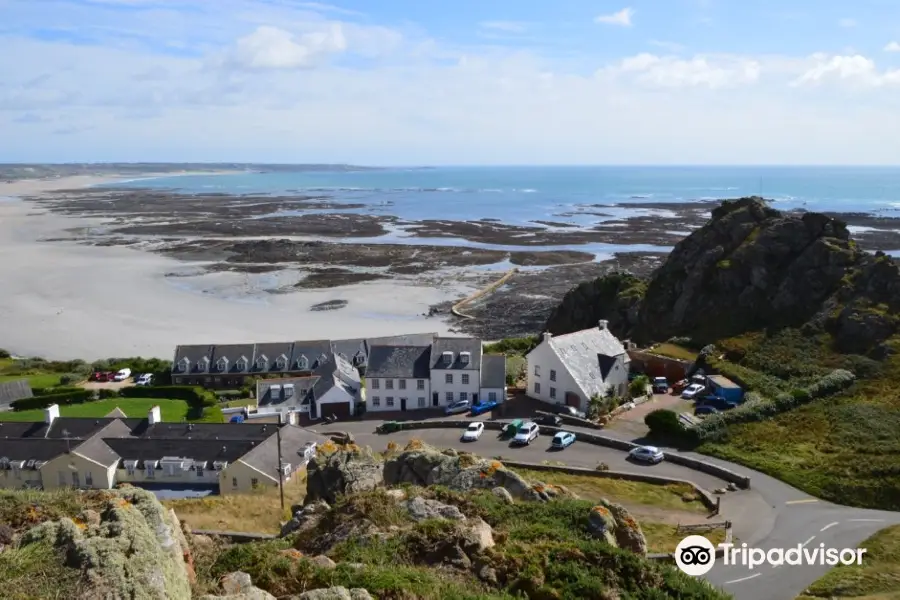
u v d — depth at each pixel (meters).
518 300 113.62
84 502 16.08
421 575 16.83
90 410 71.38
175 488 50.59
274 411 65.94
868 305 60.91
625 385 62.22
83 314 107.94
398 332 97.50
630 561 18.39
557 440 50.53
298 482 48.94
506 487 27.12
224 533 32.12
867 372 54.69
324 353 81.62
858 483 40.69
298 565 16.88
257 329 99.62
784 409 51.97
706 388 59.09
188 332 98.81
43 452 52.69
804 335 62.06
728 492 41.38
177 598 12.27
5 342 95.81
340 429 59.50
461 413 61.25
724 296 71.75
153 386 77.25
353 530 20.95
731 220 77.81
